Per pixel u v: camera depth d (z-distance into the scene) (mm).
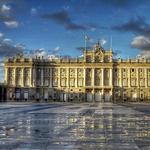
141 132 25500
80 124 32969
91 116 47406
